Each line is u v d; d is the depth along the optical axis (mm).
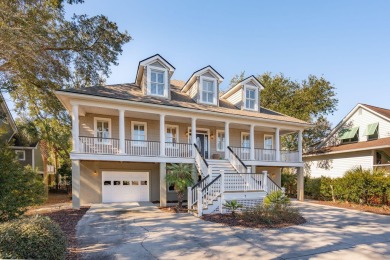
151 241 6902
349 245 6711
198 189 10672
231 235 7602
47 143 23797
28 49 10180
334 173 21578
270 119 16812
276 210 9938
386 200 14055
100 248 6258
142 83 15445
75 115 12172
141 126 15914
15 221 4926
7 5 9375
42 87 14344
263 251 6164
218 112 15219
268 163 17094
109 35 15281
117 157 12820
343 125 22859
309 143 29078
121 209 12281
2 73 12820
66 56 13969
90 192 14234
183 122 17000
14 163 8406
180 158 14398
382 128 19391
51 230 4793
